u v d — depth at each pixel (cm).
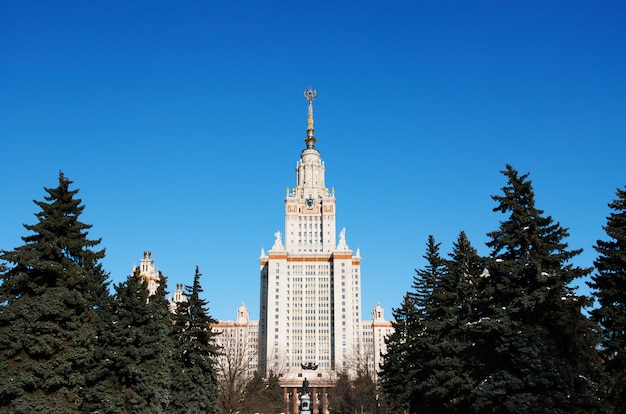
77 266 5434
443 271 6794
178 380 7381
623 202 5222
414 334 7438
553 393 4288
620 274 4991
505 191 5009
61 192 5594
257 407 13812
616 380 4688
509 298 4803
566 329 4344
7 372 4806
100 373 5903
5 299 5066
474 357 4838
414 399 6356
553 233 4862
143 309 6431
